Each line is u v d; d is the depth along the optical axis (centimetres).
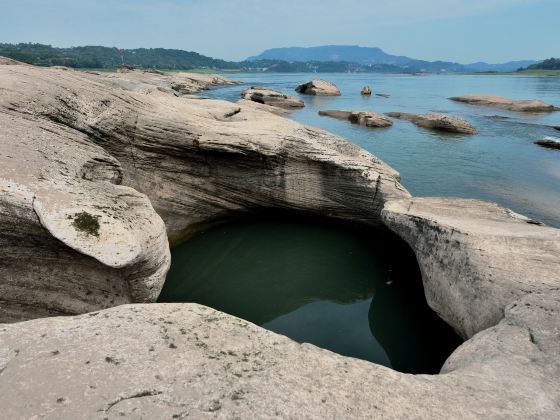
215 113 1611
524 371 529
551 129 3522
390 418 414
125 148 1152
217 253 1377
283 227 1521
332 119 4000
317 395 434
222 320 564
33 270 725
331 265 1323
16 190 664
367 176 1334
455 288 845
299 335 961
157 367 438
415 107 5191
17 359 427
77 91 1072
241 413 392
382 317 1043
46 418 358
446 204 1183
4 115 853
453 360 627
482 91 8188
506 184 2036
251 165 1333
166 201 1275
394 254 1358
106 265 701
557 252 805
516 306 694
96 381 405
